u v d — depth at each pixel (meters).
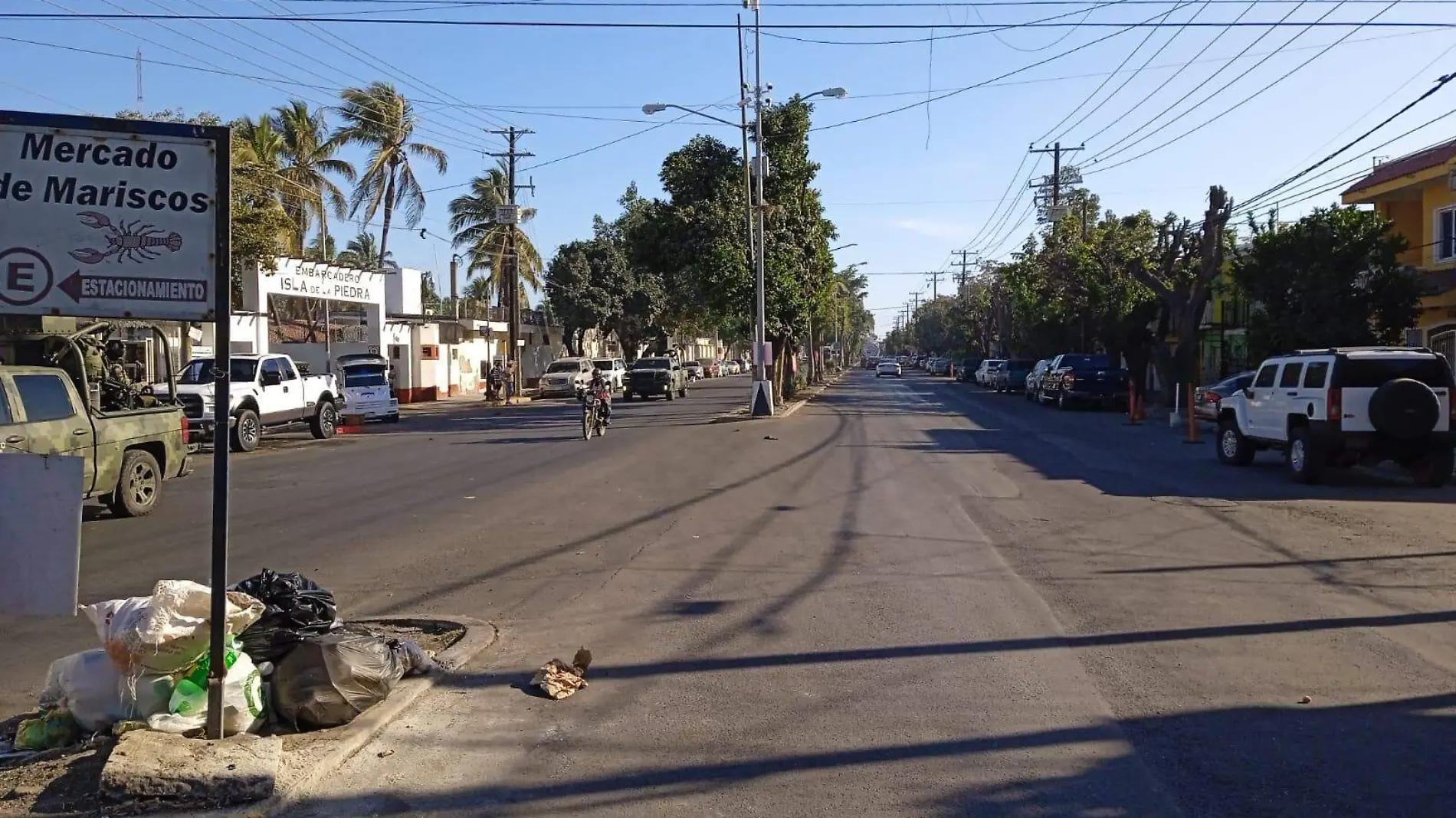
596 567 10.31
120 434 13.54
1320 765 5.39
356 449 24.11
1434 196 27.81
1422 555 10.71
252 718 5.70
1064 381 37.19
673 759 5.55
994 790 5.13
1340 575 9.79
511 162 47.12
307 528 12.73
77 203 5.47
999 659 7.22
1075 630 7.93
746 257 35.53
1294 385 16.95
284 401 25.28
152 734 5.32
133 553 11.31
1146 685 6.64
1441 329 27.66
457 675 6.98
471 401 48.91
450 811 4.96
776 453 21.36
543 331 67.75
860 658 7.26
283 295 36.22
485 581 9.70
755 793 5.12
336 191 42.88
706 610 8.60
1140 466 19.08
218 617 5.44
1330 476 17.58
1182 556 10.70
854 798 5.05
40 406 12.30
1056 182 49.50
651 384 45.50
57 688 5.86
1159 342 33.72
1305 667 7.00
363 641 6.25
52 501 5.46
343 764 5.50
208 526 13.01
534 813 4.94
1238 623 8.09
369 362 34.34
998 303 70.25
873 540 11.62
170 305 5.54
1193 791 5.09
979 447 22.95
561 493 15.59
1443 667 6.98
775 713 6.21
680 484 16.58
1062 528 12.40
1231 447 19.19
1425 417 15.44
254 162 31.11
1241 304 38.12
